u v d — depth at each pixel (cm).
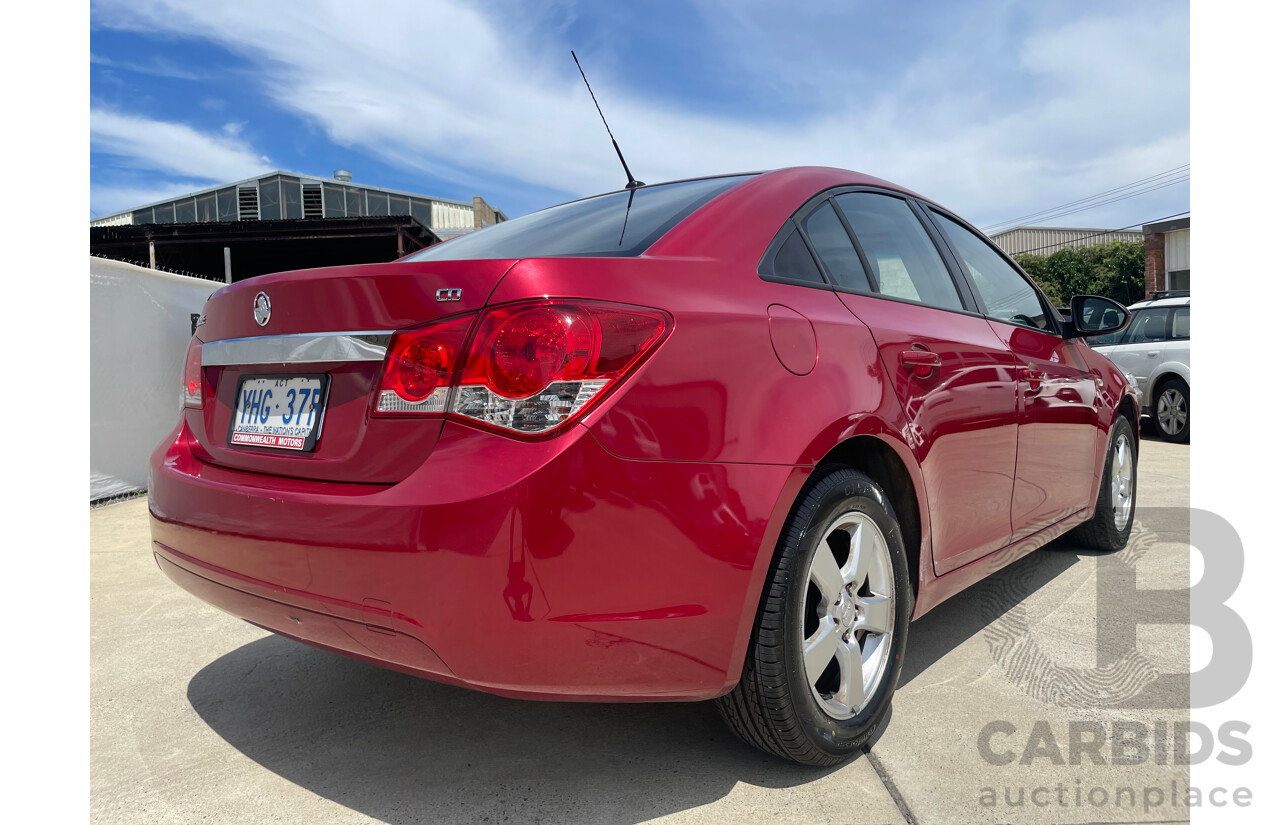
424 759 188
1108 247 3484
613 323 144
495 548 134
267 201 2720
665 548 144
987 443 234
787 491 159
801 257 196
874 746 191
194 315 581
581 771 181
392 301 152
